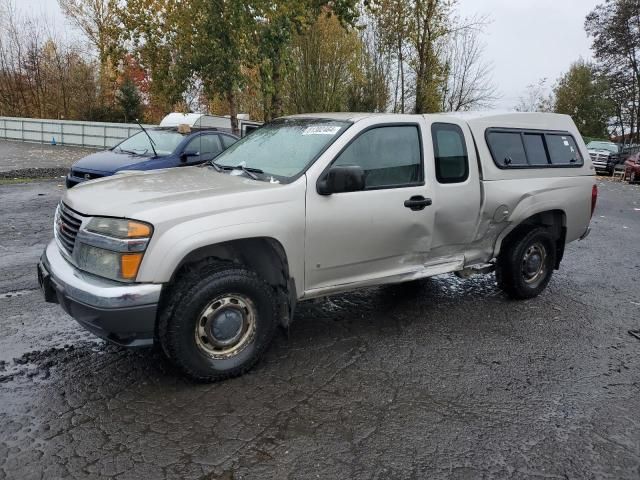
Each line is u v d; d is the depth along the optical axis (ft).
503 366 13.32
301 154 13.41
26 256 21.35
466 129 15.81
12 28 116.78
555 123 18.83
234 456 9.32
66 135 90.53
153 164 30.25
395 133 14.26
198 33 41.19
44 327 14.55
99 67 108.78
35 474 8.65
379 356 13.58
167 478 8.70
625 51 140.97
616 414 11.23
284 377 12.28
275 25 37.93
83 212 11.29
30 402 10.81
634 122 149.79
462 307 17.57
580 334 15.65
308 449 9.59
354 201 13.16
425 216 14.55
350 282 13.83
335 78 73.10
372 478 8.87
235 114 46.88
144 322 10.57
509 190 16.46
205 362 11.55
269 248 12.48
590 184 19.24
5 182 42.04
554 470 9.29
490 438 10.15
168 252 10.62
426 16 63.16
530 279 18.34
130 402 10.96
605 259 25.71
